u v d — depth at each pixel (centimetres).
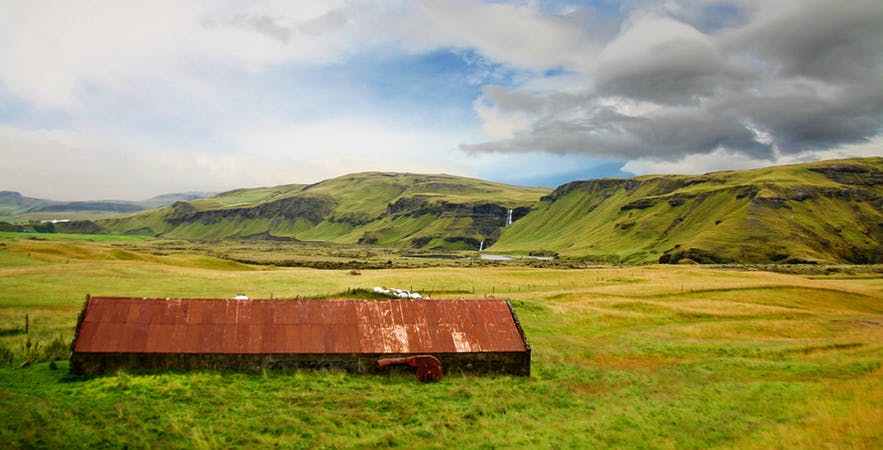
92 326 2820
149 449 1773
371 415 2283
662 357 3947
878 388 2625
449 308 3381
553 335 4666
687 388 2989
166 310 2998
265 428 2055
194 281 7044
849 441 1870
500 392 2791
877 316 6450
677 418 2339
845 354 3919
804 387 2862
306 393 2548
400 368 3008
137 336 2830
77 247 9838
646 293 7256
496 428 2170
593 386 3061
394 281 8331
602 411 2475
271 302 3186
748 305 6353
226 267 10781
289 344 2969
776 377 3275
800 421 2188
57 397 2230
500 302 3509
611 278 9506
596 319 5409
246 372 2836
